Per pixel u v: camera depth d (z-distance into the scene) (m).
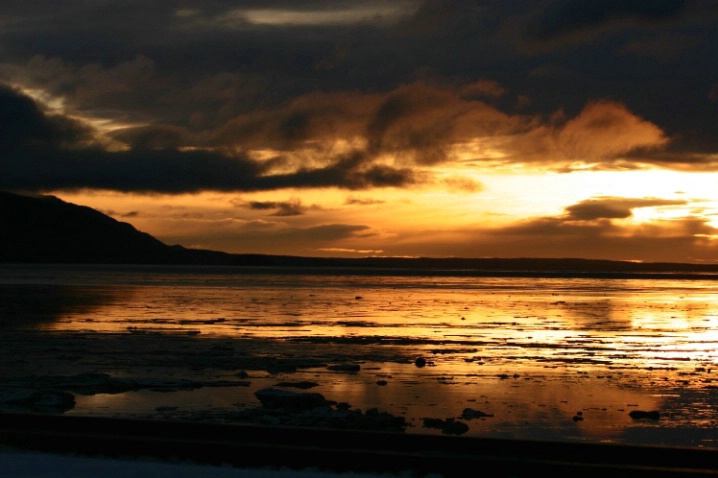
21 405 18.27
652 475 10.10
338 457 10.64
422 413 18.17
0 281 104.38
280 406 18.34
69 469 10.34
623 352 29.66
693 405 19.34
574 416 17.95
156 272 178.12
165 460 10.96
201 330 37.22
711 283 152.00
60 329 36.94
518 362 26.66
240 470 10.45
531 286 116.06
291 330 37.72
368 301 65.19
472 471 10.39
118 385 20.98
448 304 61.97
